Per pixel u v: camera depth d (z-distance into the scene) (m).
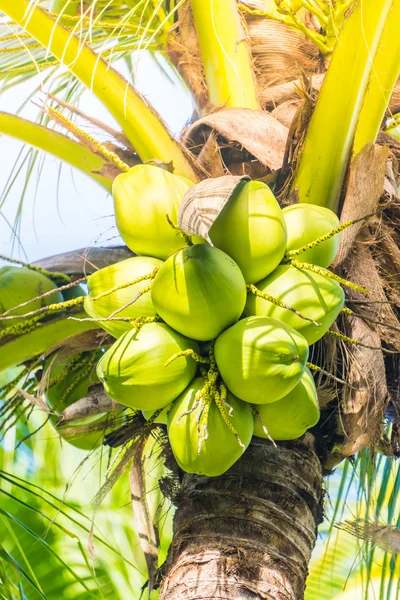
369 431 2.66
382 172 2.72
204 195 2.28
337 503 3.10
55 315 2.96
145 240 2.47
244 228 2.39
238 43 3.17
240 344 2.31
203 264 2.30
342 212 2.73
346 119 2.71
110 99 2.80
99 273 2.47
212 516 2.52
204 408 2.30
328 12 3.15
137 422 2.69
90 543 2.62
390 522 3.03
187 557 2.48
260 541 2.48
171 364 2.35
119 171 2.90
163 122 2.85
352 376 2.66
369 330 2.70
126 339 2.38
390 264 2.82
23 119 2.88
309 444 2.69
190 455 2.35
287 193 2.80
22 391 2.72
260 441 2.61
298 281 2.42
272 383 2.30
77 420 2.76
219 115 2.95
